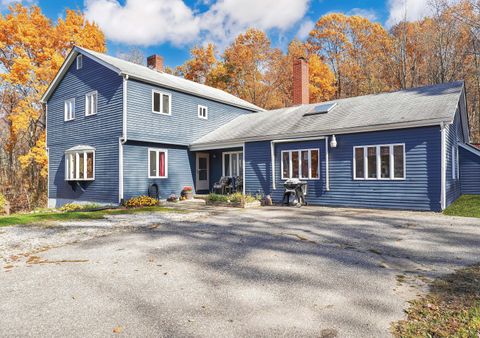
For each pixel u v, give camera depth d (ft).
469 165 49.88
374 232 25.54
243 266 17.11
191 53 123.03
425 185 36.68
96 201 53.42
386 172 39.55
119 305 12.37
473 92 91.20
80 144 56.85
